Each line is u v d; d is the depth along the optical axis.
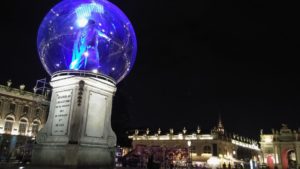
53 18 9.91
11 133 44.88
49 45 9.98
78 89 8.49
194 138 70.00
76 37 9.59
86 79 8.70
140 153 24.66
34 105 47.53
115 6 10.25
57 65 10.12
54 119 8.75
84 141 8.30
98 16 9.74
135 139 75.56
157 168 14.14
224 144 71.62
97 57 9.55
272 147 72.06
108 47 10.46
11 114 45.34
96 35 9.52
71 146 7.84
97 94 9.05
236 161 61.78
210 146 67.19
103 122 9.16
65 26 9.83
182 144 70.06
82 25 9.58
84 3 9.66
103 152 8.86
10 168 7.99
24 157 21.20
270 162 68.75
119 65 10.75
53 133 8.60
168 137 72.88
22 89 48.19
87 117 8.55
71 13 9.78
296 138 66.88
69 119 8.34
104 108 9.27
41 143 8.66
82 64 9.29
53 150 8.19
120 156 25.12
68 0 9.90
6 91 45.41
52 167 7.86
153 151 25.02
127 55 10.55
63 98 8.77
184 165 27.58
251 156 94.12
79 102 8.36
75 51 9.45
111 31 10.09
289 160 70.06
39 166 8.17
